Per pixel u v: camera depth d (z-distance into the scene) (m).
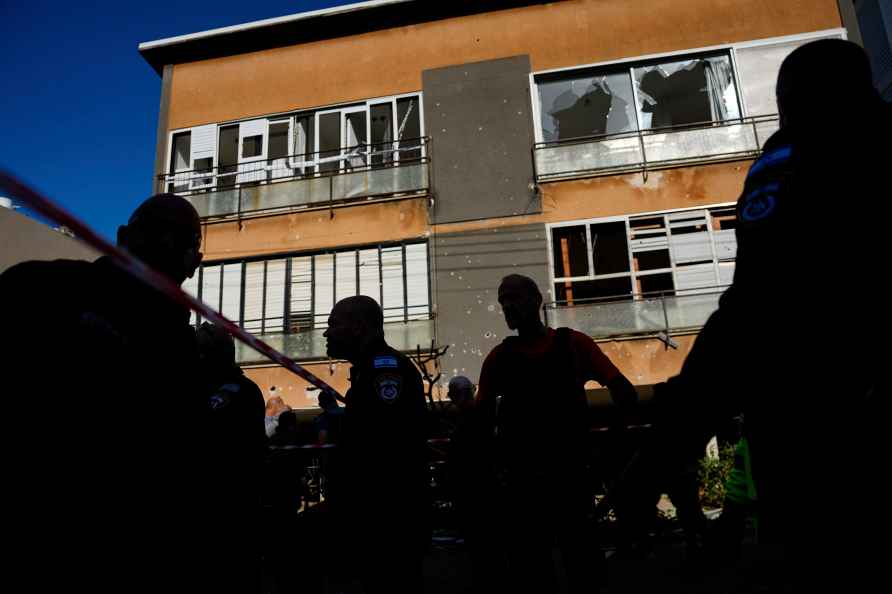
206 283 12.61
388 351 2.59
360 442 2.38
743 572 4.30
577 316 10.90
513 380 2.81
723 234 11.09
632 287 11.05
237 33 13.51
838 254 0.82
